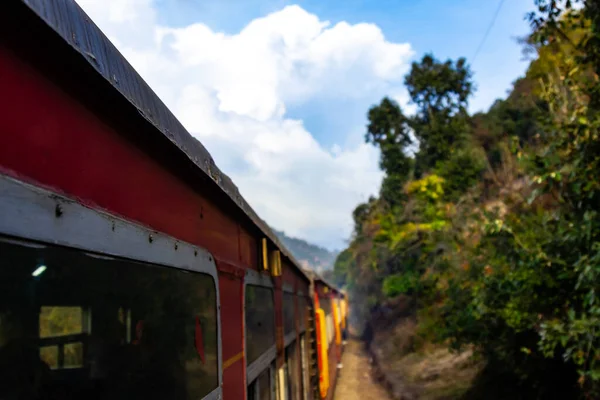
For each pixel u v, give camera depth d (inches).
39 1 44.7
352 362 901.2
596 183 198.1
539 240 233.0
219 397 105.3
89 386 52.5
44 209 46.6
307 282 391.9
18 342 42.1
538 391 286.2
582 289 215.8
